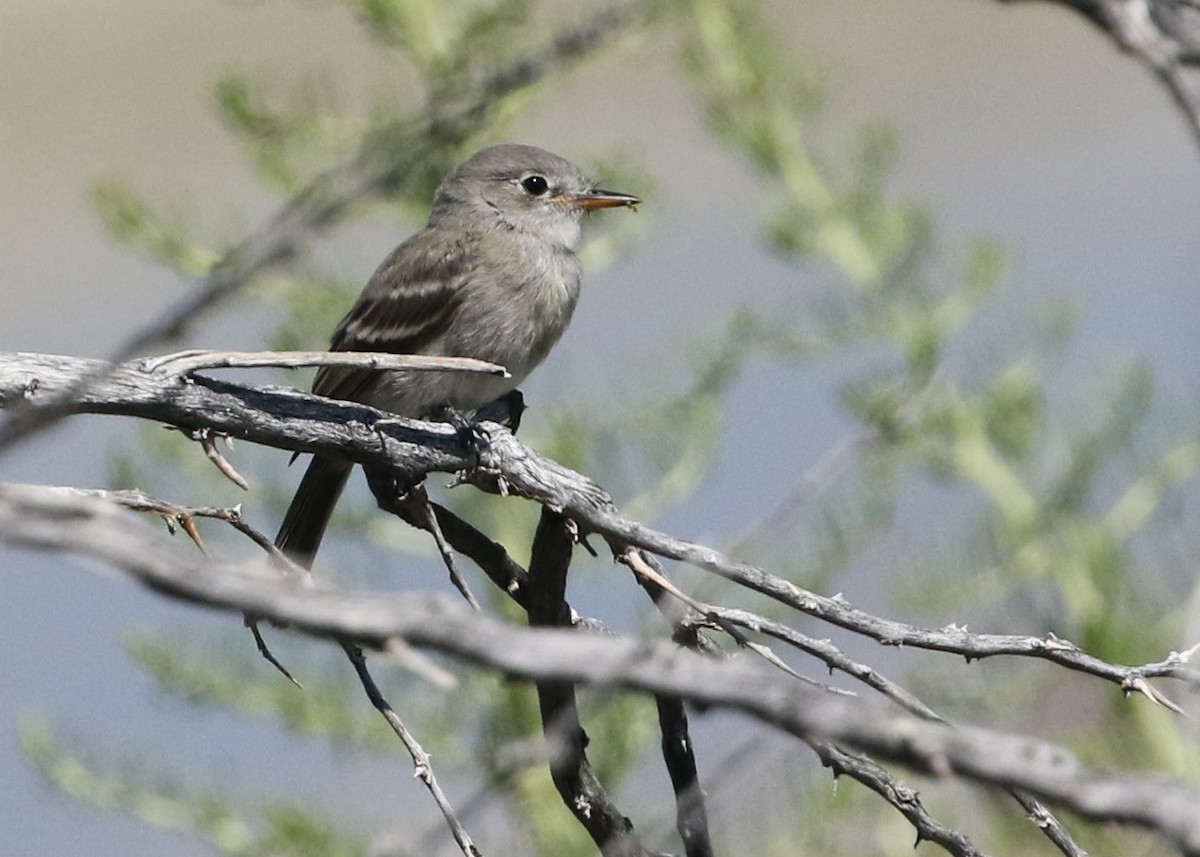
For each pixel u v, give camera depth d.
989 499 12.14
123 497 5.98
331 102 12.08
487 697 10.67
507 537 11.43
